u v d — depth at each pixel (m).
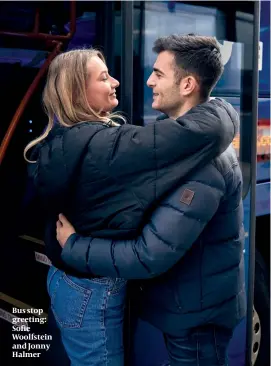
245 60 2.78
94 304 2.00
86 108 1.93
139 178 1.83
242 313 2.12
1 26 2.74
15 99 3.13
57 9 2.78
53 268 2.13
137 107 2.37
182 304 1.98
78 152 1.83
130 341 2.35
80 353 2.06
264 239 3.33
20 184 3.27
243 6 2.71
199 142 1.80
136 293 2.13
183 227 1.81
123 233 1.88
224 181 1.90
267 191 3.27
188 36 1.97
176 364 2.07
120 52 2.30
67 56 1.95
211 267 1.98
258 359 3.34
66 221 1.96
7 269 3.23
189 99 1.97
